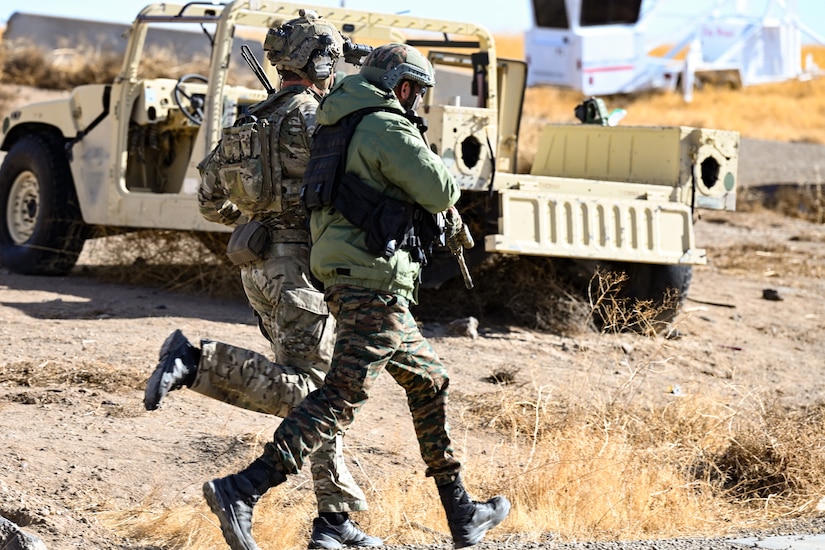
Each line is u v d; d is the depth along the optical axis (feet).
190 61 171.42
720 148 70.49
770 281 99.30
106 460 39.93
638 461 43.24
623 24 269.44
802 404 57.57
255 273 32.17
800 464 45.11
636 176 71.87
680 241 68.13
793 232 136.46
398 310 29.19
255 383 30.14
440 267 67.26
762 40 284.61
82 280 78.74
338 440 31.76
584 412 49.24
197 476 39.34
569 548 31.94
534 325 70.03
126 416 45.52
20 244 81.10
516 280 72.74
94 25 208.74
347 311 28.99
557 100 261.44
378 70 29.50
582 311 69.26
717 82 287.89
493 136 64.44
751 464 45.75
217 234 73.26
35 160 78.59
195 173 68.03
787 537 34.24
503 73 79.77
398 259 29.01
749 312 83.61
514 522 36.99
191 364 29.53
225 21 66.69
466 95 77.30
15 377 49.03
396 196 29.09
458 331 66.39
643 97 274.98
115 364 52.90
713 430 49.70
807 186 162.91
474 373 57.88
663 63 273.75
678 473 44.52
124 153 73.87
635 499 39.47
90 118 76.38
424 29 72.38
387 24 71.05
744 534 36.88
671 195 68.95
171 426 44.73
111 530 33.58
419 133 29.35
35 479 37.09
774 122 263.70
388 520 36.04
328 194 28.96
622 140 72.84
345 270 28.89
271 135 31.81
